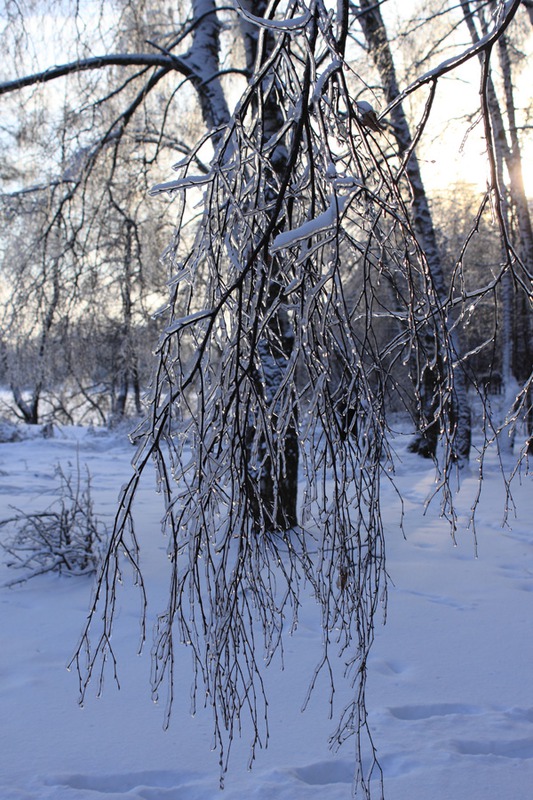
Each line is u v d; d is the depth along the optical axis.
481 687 4.17
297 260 2.27
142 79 10.29
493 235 19.34
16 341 9.33
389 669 4.43
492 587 6.02
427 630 5.04
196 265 2.50
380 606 5.51
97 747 3.54
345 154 2.41
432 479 11.89
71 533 6.70
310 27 2.28
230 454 2.36
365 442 2.39
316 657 4.62
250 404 2.48
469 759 3.39
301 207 2.67
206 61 8.67
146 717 3.85
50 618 5.34
